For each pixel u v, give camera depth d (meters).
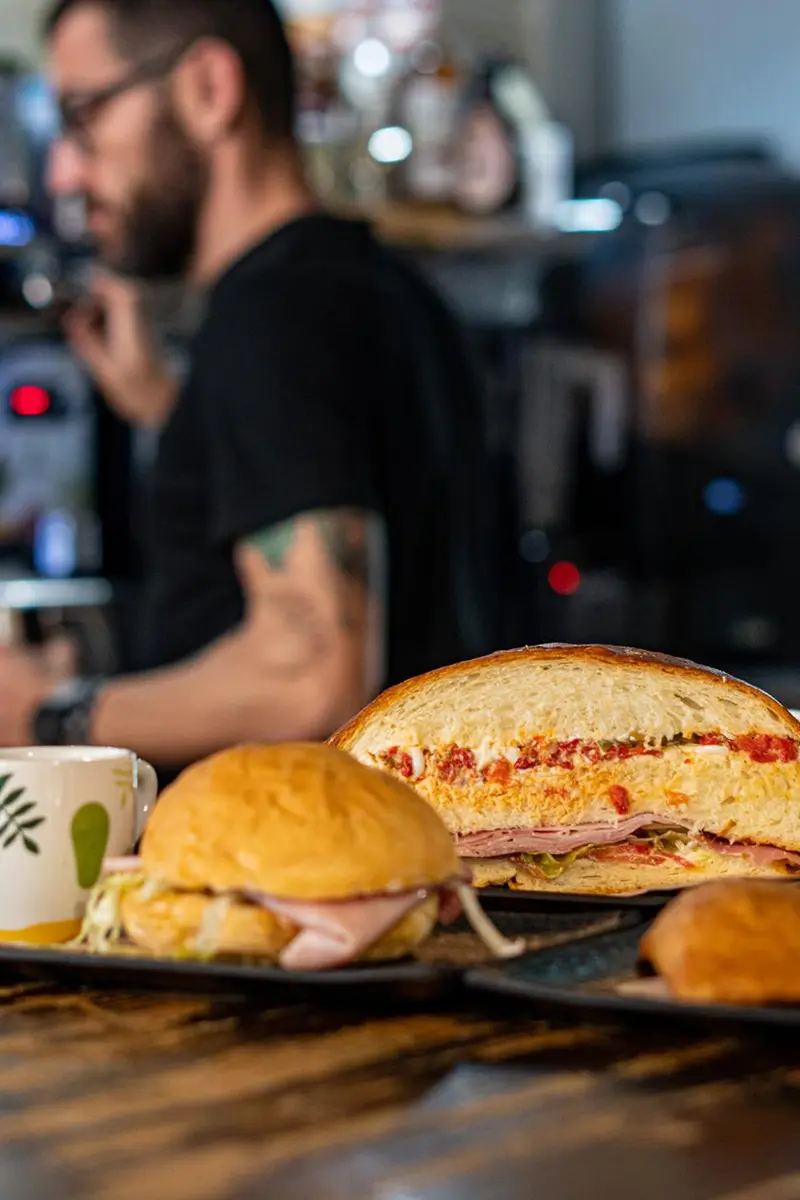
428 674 1.12
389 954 0.78
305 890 0.75
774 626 4.18
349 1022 0.72
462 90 3.63
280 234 2.11
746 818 1.12
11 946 0.80
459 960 0.81
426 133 3.59
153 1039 0.70
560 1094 0.62
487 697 1.11
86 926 0.83
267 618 2.00
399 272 2.24
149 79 2.23
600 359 4.12
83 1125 0.58
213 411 2.04
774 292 4.11
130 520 3.72
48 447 3.67
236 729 2.03
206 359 2.06
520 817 1.11
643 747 1.12
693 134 4.81
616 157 4.54
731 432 4.13
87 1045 0.69
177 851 0.77
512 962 0.78
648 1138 0.57
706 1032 0.70
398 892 0.76
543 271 4.19
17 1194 0.52
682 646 4.14
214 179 2.26
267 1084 0.63
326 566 1.95
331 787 0.78
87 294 3.15
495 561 4.14
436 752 1.11
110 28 2.23
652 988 0.74
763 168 4.22
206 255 2.32
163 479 2.18
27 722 2.11
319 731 2.01
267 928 0.76
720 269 4.09
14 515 3.67
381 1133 0.57
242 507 1.98
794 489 4.16
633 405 4.11
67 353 3.66
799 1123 0.59
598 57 4.84
